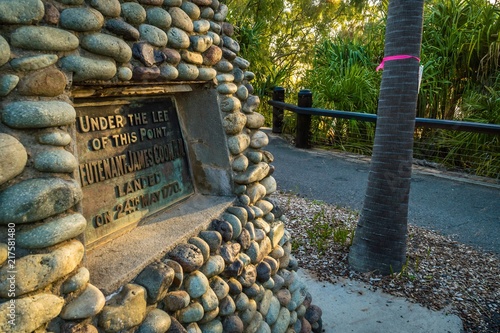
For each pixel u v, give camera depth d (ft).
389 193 10.37
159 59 5.45
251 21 30.73
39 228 3.71
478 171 18.33
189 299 5.25
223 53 7.00
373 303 9.52
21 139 3.73
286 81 27.99
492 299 9.82
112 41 4.66
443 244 12.31
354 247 10.98
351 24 36.63
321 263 11.18
